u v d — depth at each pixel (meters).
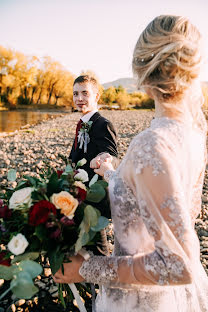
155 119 1.19
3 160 7.51
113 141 2.47
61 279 1.28
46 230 1.17
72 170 1.48
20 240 1.16
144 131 1.11
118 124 18.44
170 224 0.98
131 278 1.09
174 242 0.98
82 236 1.20
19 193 1.24
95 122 2.55
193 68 1.06
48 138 12.42
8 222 1.24
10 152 9.01
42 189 1.19
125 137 12.27
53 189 1.25
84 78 2.72
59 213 1.18
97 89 2.84
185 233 0.98
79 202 1.23
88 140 2.50
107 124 2.51
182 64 1.04
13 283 1.06
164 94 1.13
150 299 1.27
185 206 1.01
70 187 1.29
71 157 2.74
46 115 30.53
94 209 1.25
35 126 18.31
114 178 1.25
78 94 2.71
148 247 1.24
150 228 1.03
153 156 1.01
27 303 2.27
